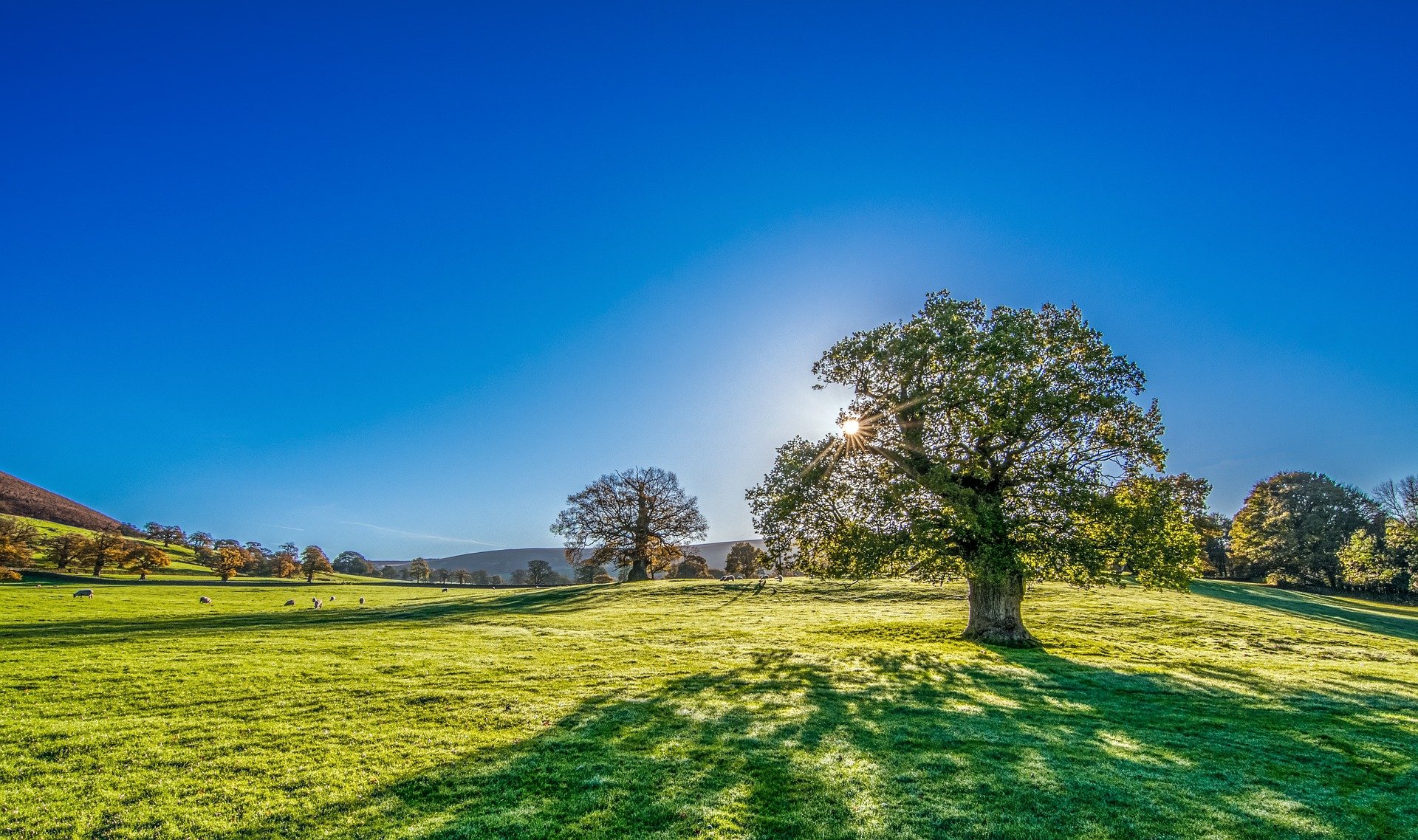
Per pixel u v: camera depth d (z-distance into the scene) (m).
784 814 9.41
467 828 8.91
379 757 11.57
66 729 12.90
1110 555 25.58
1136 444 27.44
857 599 51.44
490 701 15.70
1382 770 11.55
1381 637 34.69
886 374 29.16
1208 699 17.48
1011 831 8.92
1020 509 26.89
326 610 50.84
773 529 29.61
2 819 9.02
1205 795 10.23
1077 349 28.30
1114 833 8.88
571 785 10.40
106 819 9.09
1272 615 41.47
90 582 89.12
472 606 52.47
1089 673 21.19
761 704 15.94
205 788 10.15
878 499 28.02
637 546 78.75
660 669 20.53
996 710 15.83
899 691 17.94
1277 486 84.81
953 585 56.94
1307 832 8.98
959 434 27.03
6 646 23.97
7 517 138.00
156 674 18.30
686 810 9.49
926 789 10.33
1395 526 69.94
